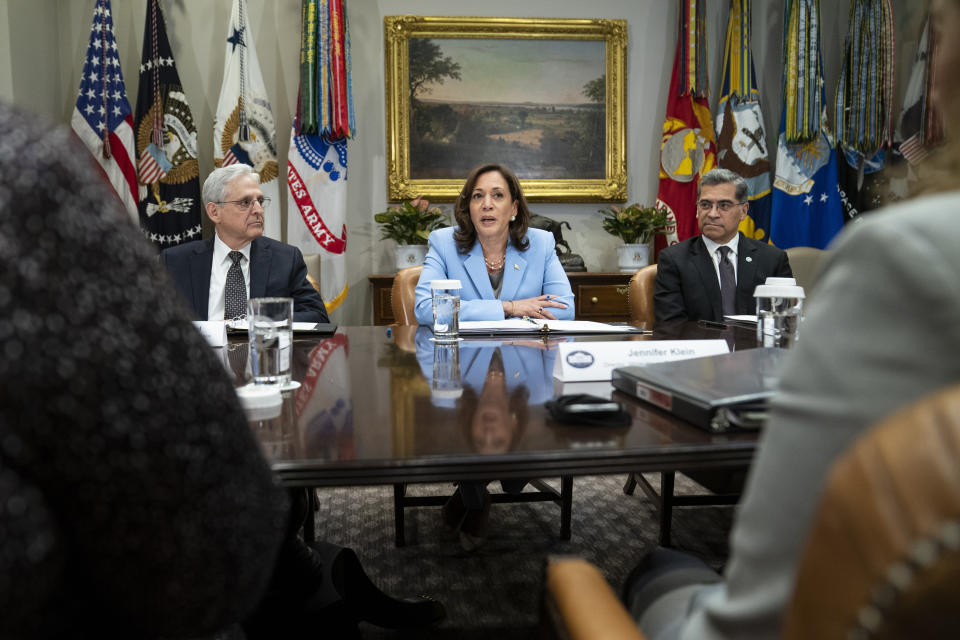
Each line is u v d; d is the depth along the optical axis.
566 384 1.18
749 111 4.60
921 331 0.35
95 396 0.39
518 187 2.71
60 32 4.35
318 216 4.38
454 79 4.69
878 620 0.30
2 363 0.37
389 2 4.66
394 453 0.77
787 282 1.61
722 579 0.75
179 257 2.73
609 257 4.89
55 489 0.41
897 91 4.81
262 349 1.13
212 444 0.45
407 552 2.18
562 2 4.77
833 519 0.32
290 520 1.28
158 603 0.46
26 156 0.40
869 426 0.36
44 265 0.38
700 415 0.85
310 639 1.32
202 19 4.50
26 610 0.39
